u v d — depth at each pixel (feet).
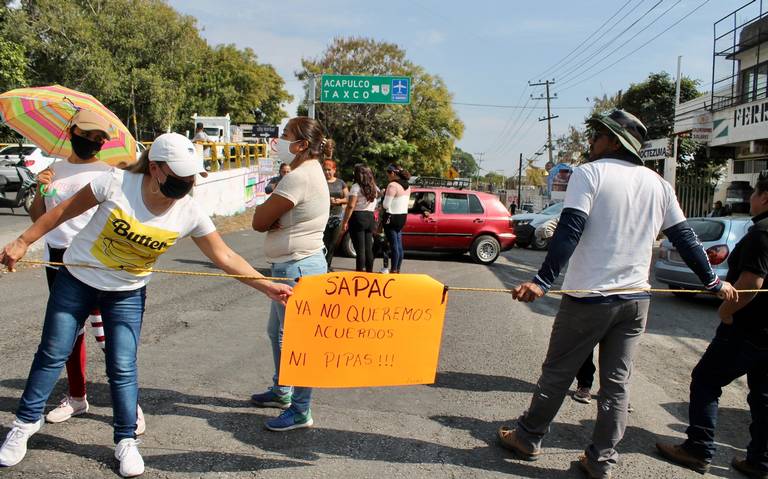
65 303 9.61
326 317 10.27
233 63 166.09
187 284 26.32
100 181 9.36
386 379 10.55
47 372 9.68
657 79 99.55
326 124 120.98
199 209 9.95
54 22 82.58
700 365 11.16
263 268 31.99
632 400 14.69
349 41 126.62
